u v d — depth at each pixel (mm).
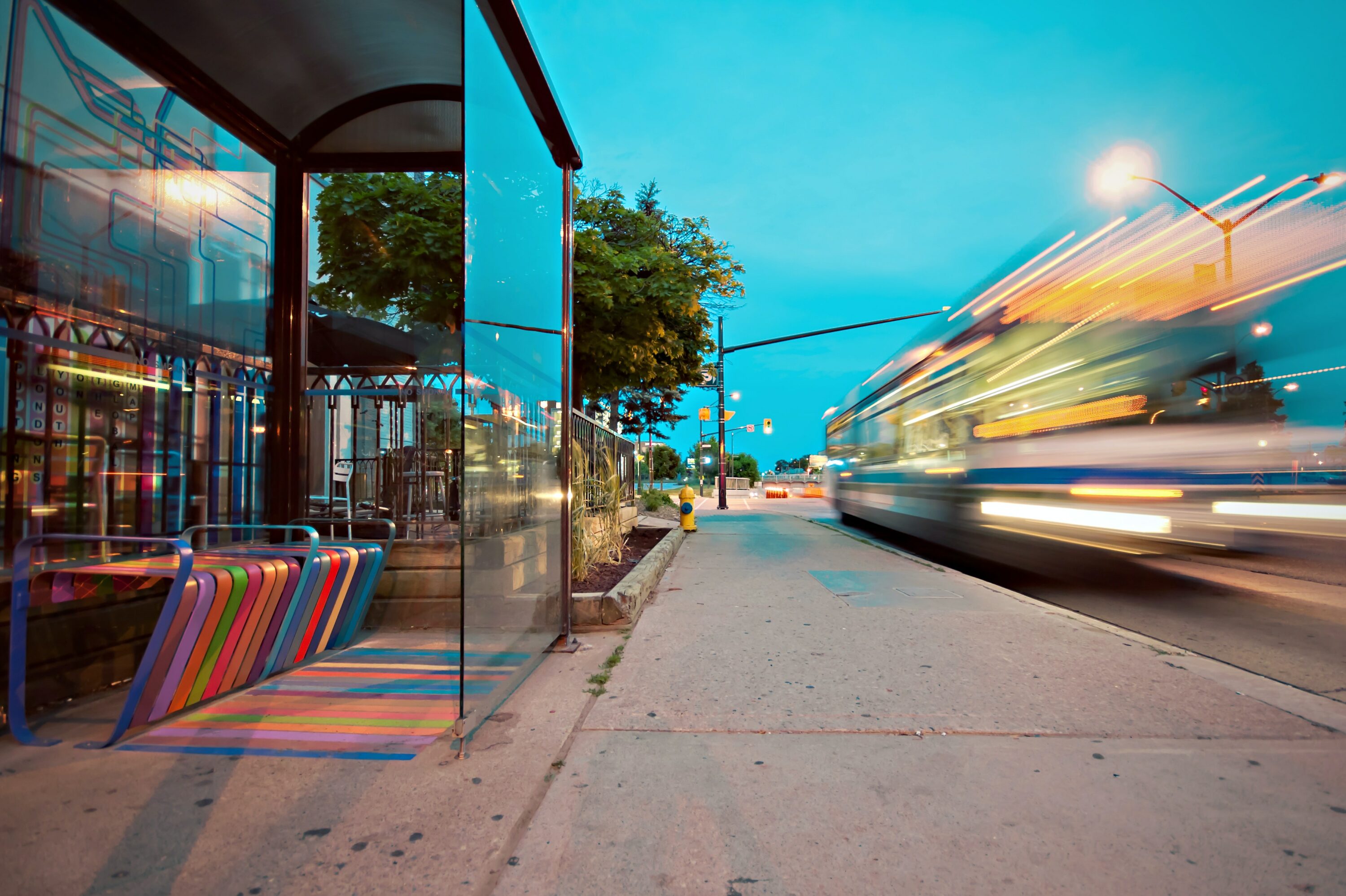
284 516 5223
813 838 2342
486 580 3521
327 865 2143
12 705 3080
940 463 10117
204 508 4629
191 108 4578
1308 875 2133
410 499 6277
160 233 4355
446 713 3469
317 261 7309
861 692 3842
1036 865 2191
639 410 30734
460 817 2447
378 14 4191
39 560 3535
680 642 5004
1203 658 4590
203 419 4637
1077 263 7258
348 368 5930
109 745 3027
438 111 5211
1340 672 4438
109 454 3982
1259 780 2773
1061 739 3184
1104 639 5039
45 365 3646
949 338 9867
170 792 2611
